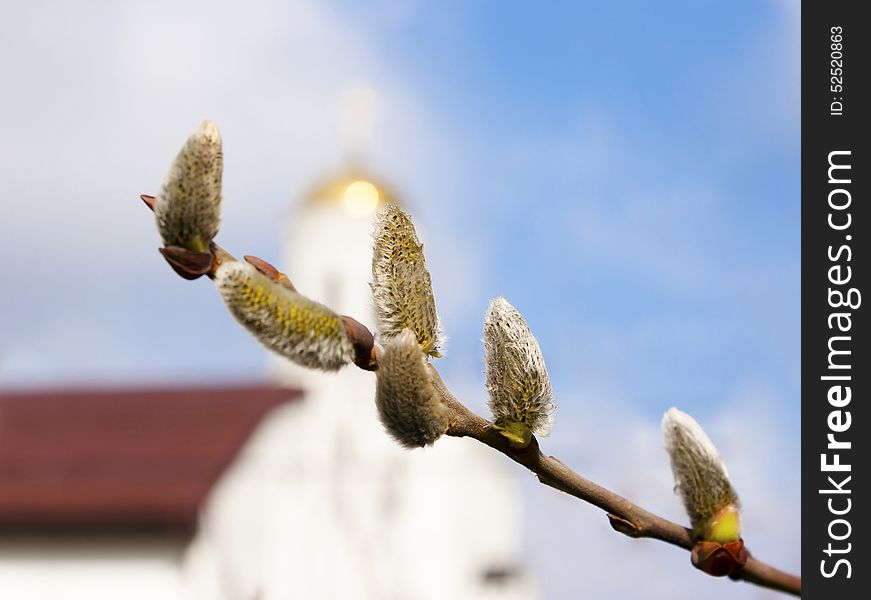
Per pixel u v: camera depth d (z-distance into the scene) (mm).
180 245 2330
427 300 2570
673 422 2975
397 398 2408
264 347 2312
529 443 2572
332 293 36344
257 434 31797
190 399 32406
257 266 2379
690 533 2938
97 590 27641
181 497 27844
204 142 2322
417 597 34188
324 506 32531
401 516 34781
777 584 3041
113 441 30000
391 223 2588
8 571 27812
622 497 2824
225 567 29047
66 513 27609
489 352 2566
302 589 32000
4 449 29703
